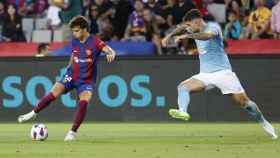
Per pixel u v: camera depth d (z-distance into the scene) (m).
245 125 59.31
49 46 66.50
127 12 70.81
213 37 42.53
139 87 62.62
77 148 36.81
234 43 64.94
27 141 41.56
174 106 62.34
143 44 66.19
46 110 63.22
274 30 67.19
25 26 73.69
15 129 55.34
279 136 46.34
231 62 62.25
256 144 39.44
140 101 62.62
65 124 61.12
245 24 69.06
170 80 62.41
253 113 43.91
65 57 62.88
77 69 42.44
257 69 62.06
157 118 62.59
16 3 76.56
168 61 62.34
